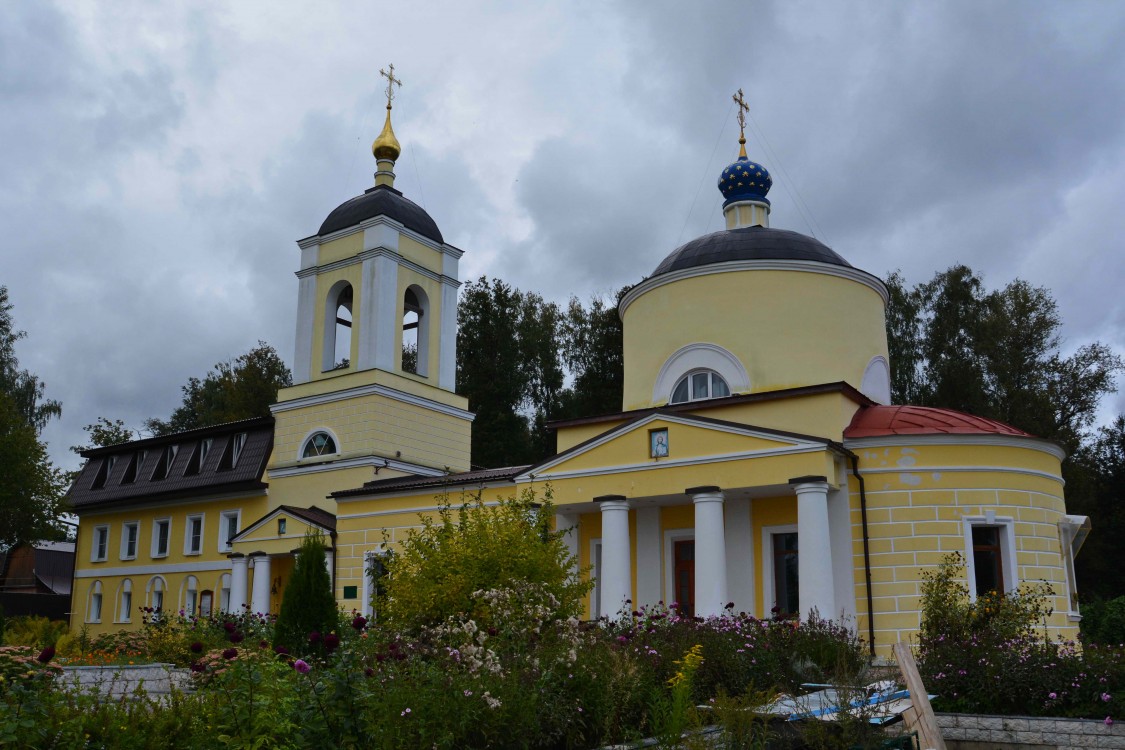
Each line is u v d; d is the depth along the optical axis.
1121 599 31.20
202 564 37.81
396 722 8.86
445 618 15.65
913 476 20.86
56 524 41.69
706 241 27.42
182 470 39.59
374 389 33.53
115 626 40.44
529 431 52.47
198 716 8.48
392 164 38.50
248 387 60.75
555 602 16.09
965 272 46.78
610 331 49.72
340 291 37.16
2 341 46.72
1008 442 21.22
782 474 20.45
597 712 11.06
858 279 26.27
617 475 22.62
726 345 25.22
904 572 20.42
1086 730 13.48
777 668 15.02
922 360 46.47
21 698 7.98
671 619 17.47
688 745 10.18
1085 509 41.50
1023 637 16.16
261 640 18.50
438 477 30.55
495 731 9.54
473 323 52.16
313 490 34.41
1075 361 44.66
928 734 10.41
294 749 8.11
